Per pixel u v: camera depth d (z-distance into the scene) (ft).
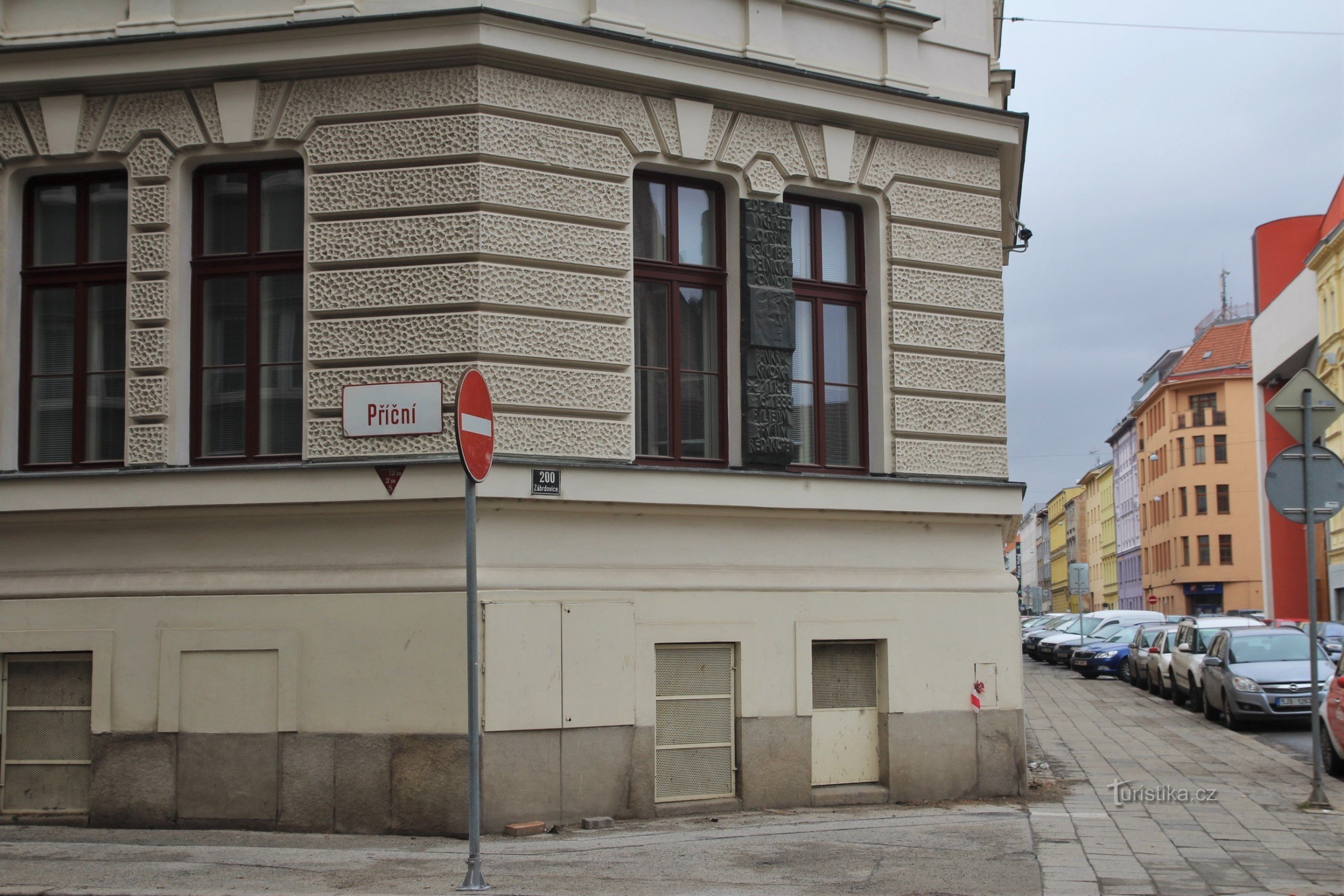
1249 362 293.43
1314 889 26.78
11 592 35.17
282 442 35.76
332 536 34.32
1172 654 87.25
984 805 39.24
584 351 35.29
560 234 35.27
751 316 38.55
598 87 36.35
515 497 33.53
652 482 35.78
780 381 38.99
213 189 36.60
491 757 32.81
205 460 35.96
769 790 37.37
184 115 35.63
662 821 34.96
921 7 42.96
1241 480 290.76
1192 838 33.04
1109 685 111.96
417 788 32.73
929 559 41.37
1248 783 45.19
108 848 30.48
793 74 38.96
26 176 36.81
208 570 34.78
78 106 35.91
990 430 42.47
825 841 31.81
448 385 33.65
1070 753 55.98
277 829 33.42
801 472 39.65
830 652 39.47
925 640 40.42
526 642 33.53
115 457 36.42
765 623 37.70
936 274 41.88
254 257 36.04
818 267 41.01
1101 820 35.94
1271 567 213.25
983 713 41.04
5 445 36.17
